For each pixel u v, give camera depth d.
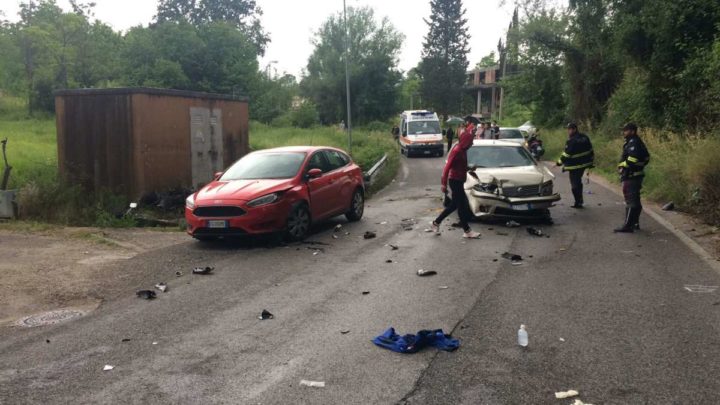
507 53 34.66
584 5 27.34
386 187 18.97
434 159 29.91
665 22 18.39
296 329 5.27
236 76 50.41
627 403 3.71
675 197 12.32
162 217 11.95
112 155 12.48
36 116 41.44
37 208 11.59
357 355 4.61
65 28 43.38
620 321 5.24
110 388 4.10
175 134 13.35
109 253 8.84
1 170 13.34
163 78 45.50
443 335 4.88
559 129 32.12
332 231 10.66
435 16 73.50
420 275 7.11
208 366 4.46
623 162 9.55
